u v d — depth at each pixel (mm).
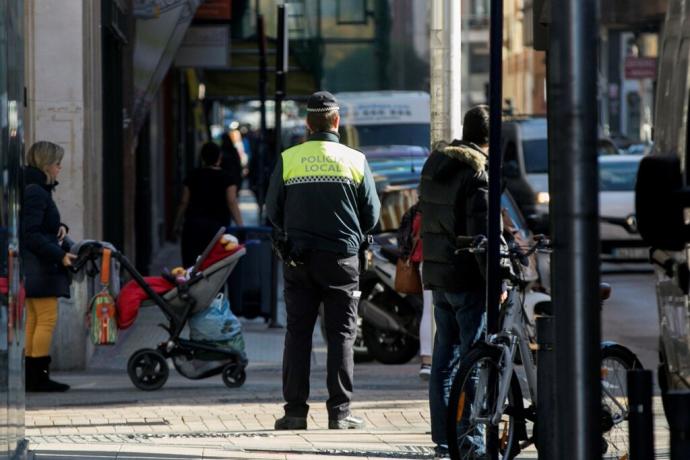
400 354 41344
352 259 27859
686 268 15562
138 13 53438
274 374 38844
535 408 23094
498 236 22453
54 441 26078
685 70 15555
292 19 82250
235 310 49406
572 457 14156
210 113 127438
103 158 48031
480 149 23766
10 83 19406
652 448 13242
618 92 167625
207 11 66125
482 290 23922
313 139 28016
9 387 18984
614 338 48219
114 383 35969
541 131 80125
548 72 15375
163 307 34906
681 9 16031
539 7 18406
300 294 27953
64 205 40594
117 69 52094
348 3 85250
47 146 34250
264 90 57375
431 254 24062
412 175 56281
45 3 40219
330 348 28109
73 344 38375
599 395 14156
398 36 87188
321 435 27266
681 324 15883
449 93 34188
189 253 49406
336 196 27609
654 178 14422
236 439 26500
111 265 34750
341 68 85812
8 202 19094
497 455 22750
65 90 40469
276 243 27781
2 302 18297
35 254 33844
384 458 24078
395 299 41125
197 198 49438
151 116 73000
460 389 22359
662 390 16375
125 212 54844
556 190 14188
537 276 38688
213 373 35281
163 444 25438
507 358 22719
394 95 85625
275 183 27828
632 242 71125
